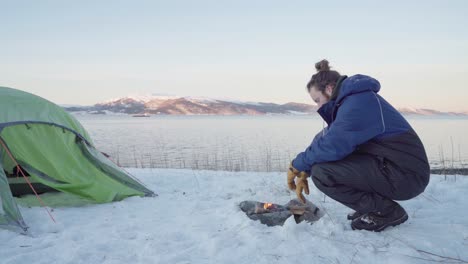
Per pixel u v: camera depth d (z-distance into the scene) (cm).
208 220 397
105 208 459
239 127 8238
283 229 335
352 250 298
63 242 341
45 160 475
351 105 307
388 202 326
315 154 323
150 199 505
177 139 3959
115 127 8444
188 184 610
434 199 454
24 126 473
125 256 311
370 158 316
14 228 369
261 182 594
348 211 405
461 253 290
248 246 317
